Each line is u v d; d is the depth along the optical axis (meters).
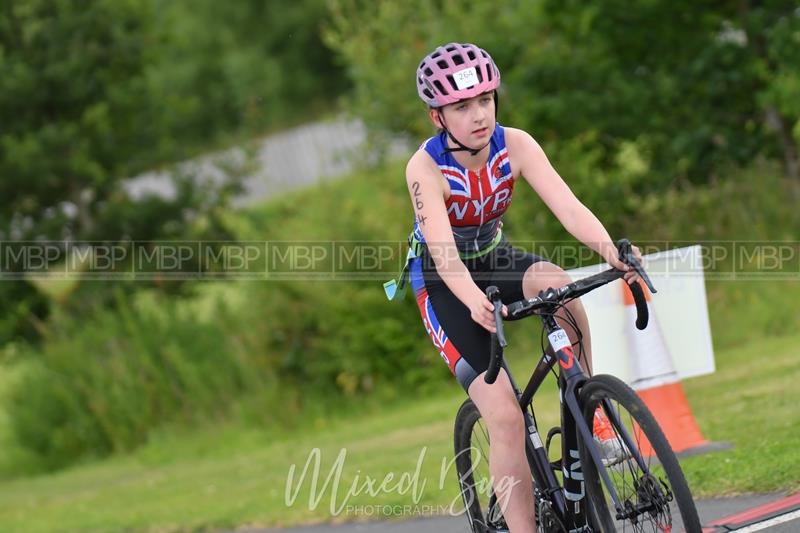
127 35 55.12
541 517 12.94
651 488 11.30
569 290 11.78
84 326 48.41
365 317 40.41
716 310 34.91
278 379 41.22
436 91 12.28
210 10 135.75
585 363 13.21
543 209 39.81
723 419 21.30
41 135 52.56
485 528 14.73
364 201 48.25
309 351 41.19
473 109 12.32
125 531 23.23
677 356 20.03
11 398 48.19
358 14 50.41
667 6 40.25
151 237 54.88
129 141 56.50
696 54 41.31
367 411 39.53
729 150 40.84
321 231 41.72
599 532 12.48
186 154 57.41
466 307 13.34
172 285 51.72
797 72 37.25
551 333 12.40
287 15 133.25
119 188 56.47
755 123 41.56
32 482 42.00
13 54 53.66
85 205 55.00
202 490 27.50
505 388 12.91
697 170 41.44
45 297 53.25
